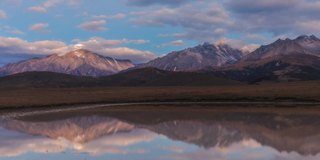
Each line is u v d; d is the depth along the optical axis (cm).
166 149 2558
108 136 3303
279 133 3412
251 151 2470
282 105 7481
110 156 2297
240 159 2216
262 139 3031
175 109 6862
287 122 4397
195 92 11044
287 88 11456
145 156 2298
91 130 3816
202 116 5334
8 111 6356
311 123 4266
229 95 9738
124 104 8438
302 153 2383
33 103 7550
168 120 4816
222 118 5000
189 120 4772
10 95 10562
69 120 4953
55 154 2369
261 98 9031
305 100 8400
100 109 7050
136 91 12662
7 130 3822
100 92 12406
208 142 2880
